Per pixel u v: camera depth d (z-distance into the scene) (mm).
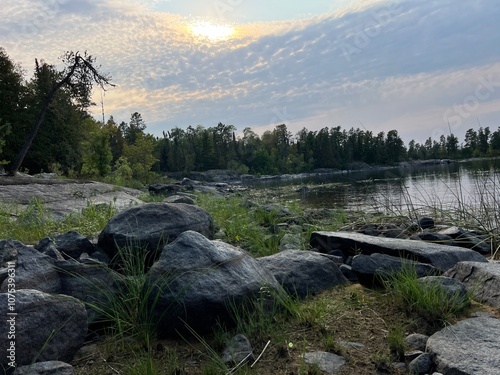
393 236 8109
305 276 4203
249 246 6594
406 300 3576
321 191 23266
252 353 2930
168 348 3117
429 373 2648
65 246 4723
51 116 38125
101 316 3480
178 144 86312
